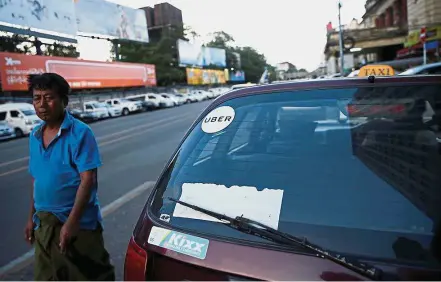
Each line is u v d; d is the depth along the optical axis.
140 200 5.52
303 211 1.57
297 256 1.41
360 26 43.88
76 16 34.88
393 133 1.80
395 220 1.46
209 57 69.81
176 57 63.22
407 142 1.76
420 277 1.28
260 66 115.00
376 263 1.33
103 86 36.53
